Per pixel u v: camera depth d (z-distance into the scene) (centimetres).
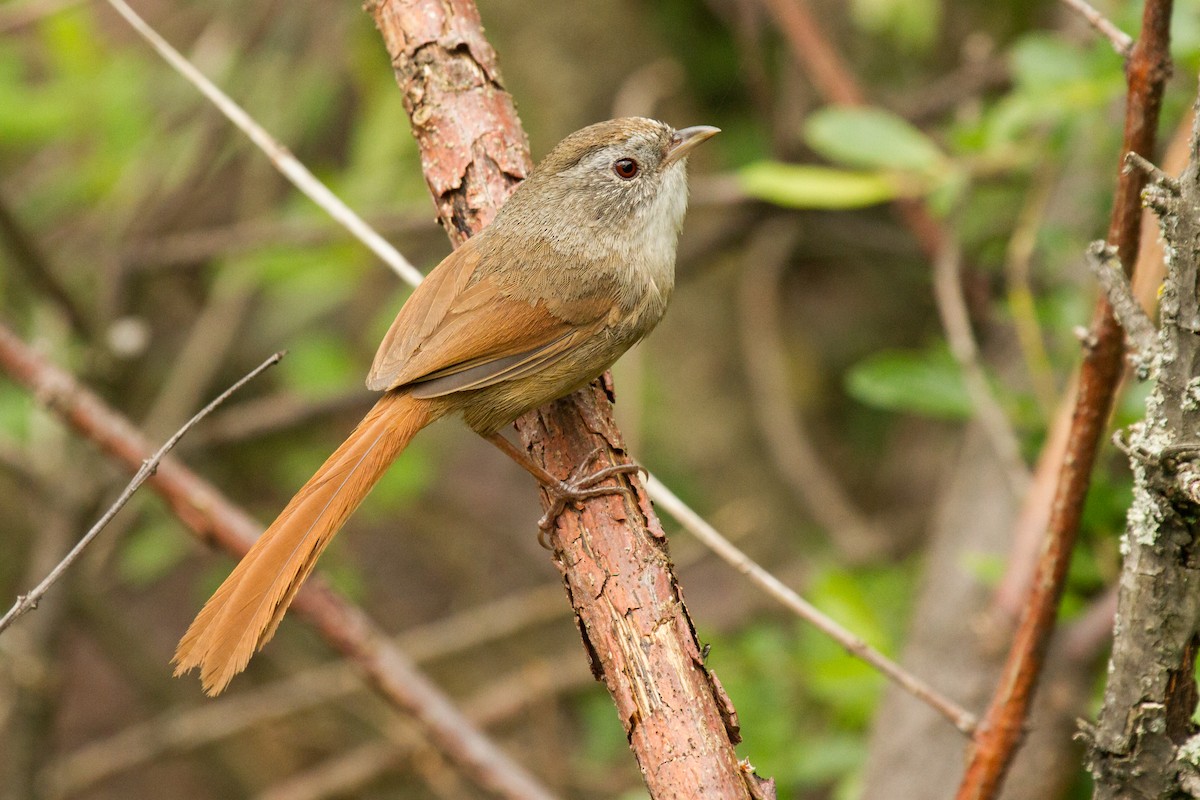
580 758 1356
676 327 1479
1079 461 593
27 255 1138
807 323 1574
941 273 951
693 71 1455
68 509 1209
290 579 589
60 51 1209
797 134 1248
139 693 1454
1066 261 1005
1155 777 484
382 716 1338
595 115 1429
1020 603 817
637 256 742
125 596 1684
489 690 1455
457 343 673
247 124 720
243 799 1465
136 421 1448
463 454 1680
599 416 673
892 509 1500
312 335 1495
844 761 943
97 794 1602
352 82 1502
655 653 518
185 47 1523
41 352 912
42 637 1171
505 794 823
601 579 544
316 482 627
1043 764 806
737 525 1391
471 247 698
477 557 1579
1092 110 869
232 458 1508
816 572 1237
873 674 912
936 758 858
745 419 1459
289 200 1531
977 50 1273
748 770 493
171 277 1485
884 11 1224
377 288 1477
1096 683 833
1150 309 615
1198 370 457
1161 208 455
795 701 1047
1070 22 1134
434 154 667
